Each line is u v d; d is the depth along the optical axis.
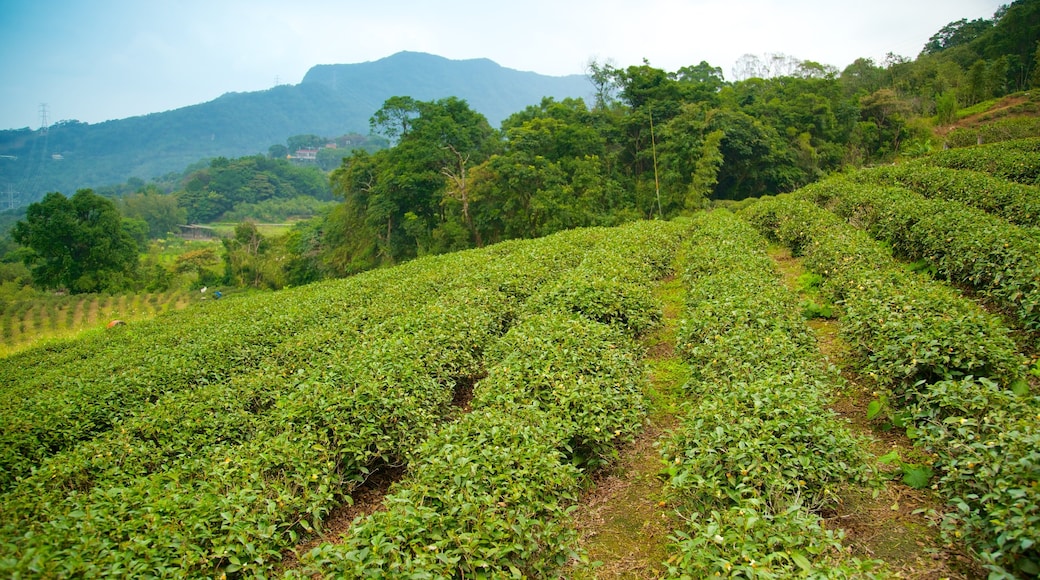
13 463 9.22
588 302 11.38
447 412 9.48
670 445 6.70
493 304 13.38
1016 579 4.36
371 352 10.05
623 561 6.01
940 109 57.00
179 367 12.91
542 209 41.38
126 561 5.34
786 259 19.31
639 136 50.53
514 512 5.61
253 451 7.62
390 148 53.22
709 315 9.88
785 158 47.88
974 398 6.08
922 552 5.35
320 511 7.07
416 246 48.03
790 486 5.53
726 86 57.19
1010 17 70.50
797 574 4.52
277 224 126.81
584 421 7.23
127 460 8.28
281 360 12.84
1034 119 45.28
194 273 71.25
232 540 5.91
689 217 38.28
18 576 4.80
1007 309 10.12
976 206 18.64
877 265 12.28
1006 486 4.74
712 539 4.94
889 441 7.32
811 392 6.80
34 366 21.42
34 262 64.19
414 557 5.24
